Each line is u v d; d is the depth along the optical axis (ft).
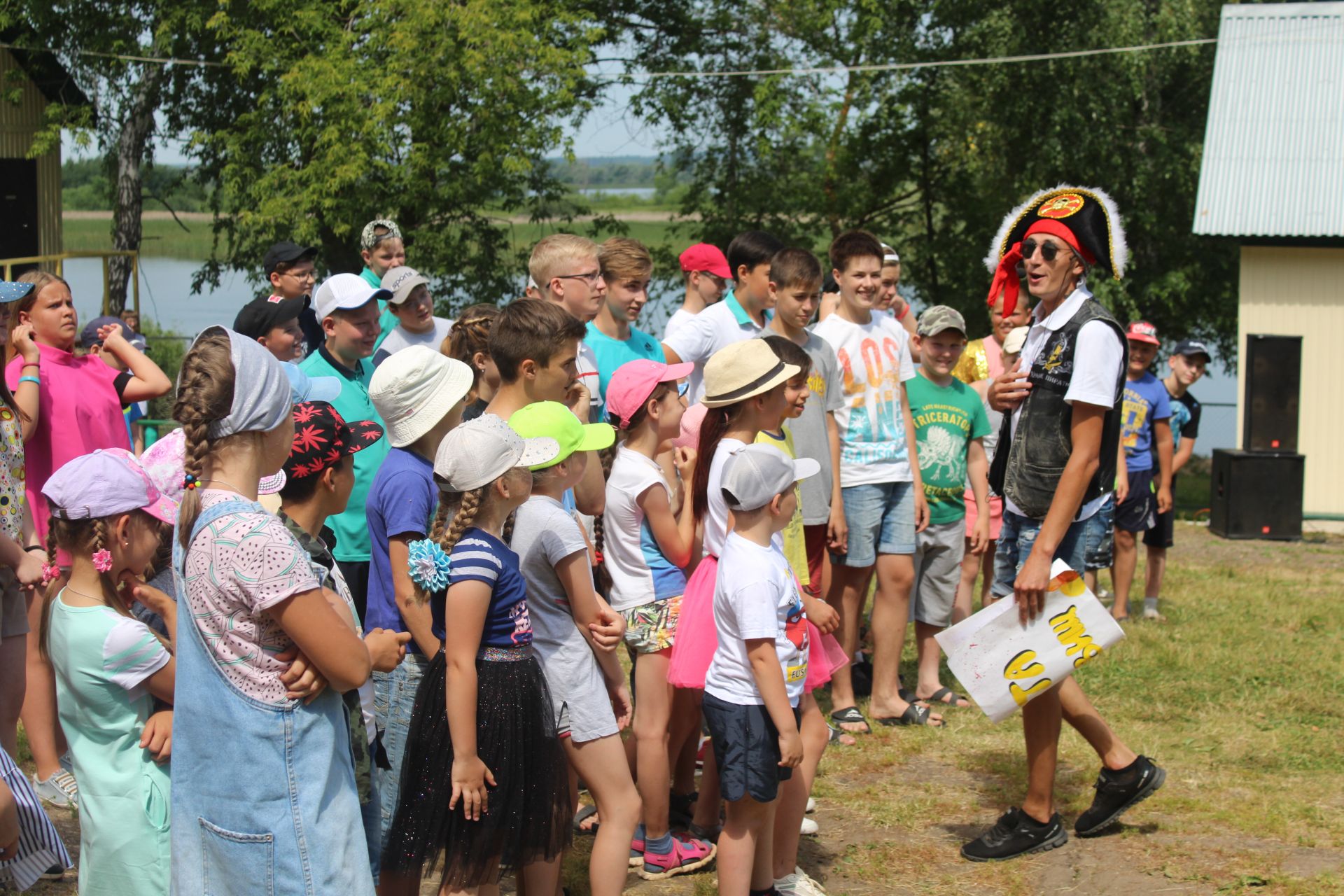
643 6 76.84
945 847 15.33
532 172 69.56
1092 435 14.35
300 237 57.41
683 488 14.67
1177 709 20.43
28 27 66.85
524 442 11.03
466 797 10.30
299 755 8.61
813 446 18.07
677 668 13.06
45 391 16.40
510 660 10.70
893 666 19.75
